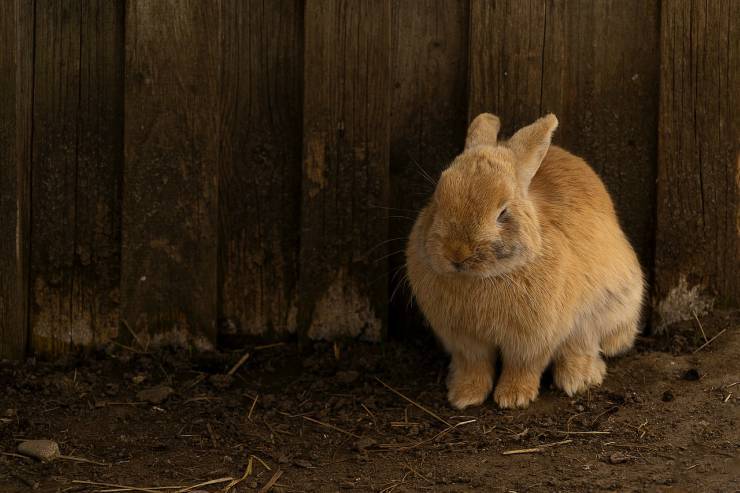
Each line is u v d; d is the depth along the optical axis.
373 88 5.67
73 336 5.82
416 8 5.78
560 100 5.79
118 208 5.71
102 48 5.55
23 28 5.43
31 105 5.55
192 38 5.51
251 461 4.77
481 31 5.68
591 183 5.54
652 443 4.80
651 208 5.97
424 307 5.26
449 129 5.89
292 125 5.80
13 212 5.51
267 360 5.89
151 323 5.80
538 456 4.75
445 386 5.58
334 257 5.86
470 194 4.77
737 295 5.99
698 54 5.73
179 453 4.85
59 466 4.69
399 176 5.93
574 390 5.38
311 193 5.77
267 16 5.67
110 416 5.20
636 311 5.64
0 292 5.61
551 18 5.70
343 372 5.66
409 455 4.82
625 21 5.77
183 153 5.62
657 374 5.52
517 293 5.01
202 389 5.55
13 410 5.20
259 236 5.91
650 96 5.85
